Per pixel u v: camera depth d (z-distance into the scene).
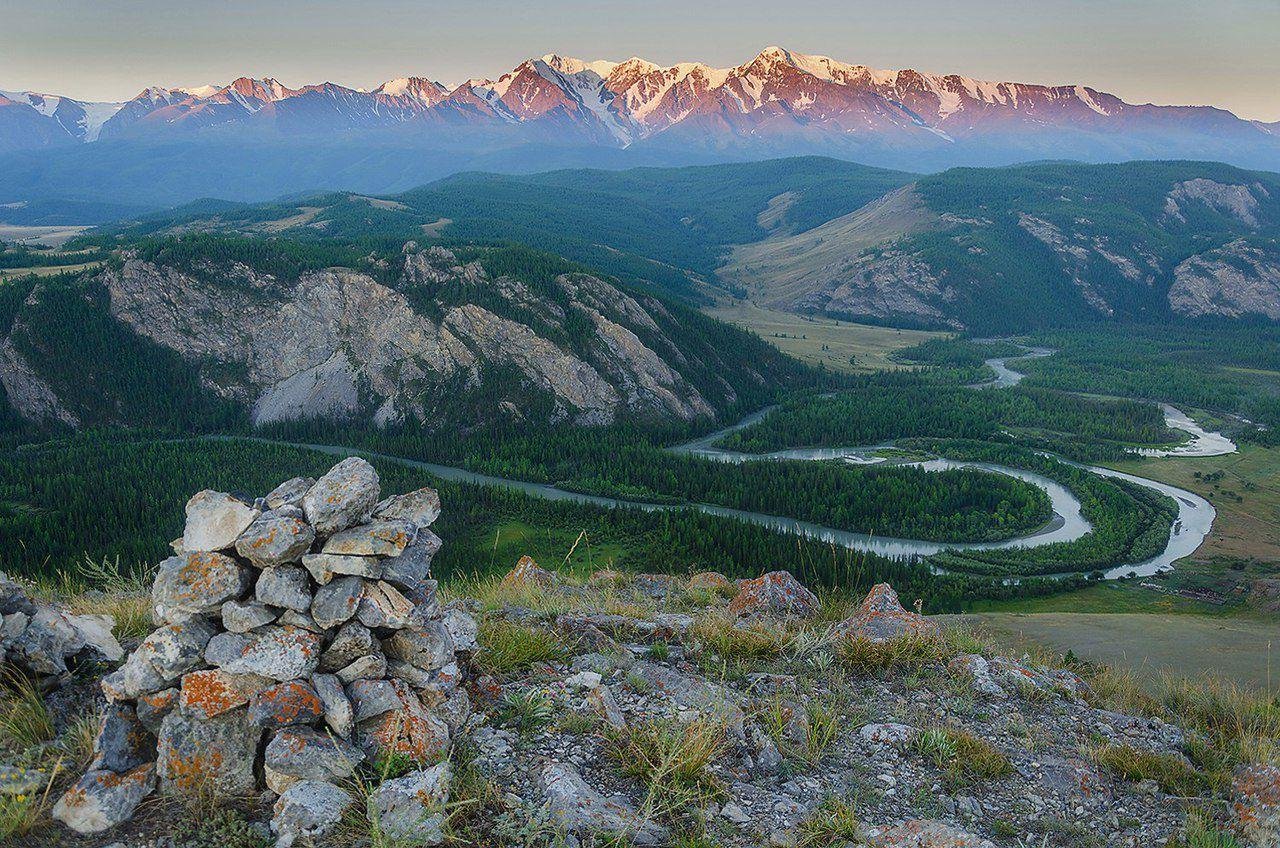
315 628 2.70
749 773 2.91
